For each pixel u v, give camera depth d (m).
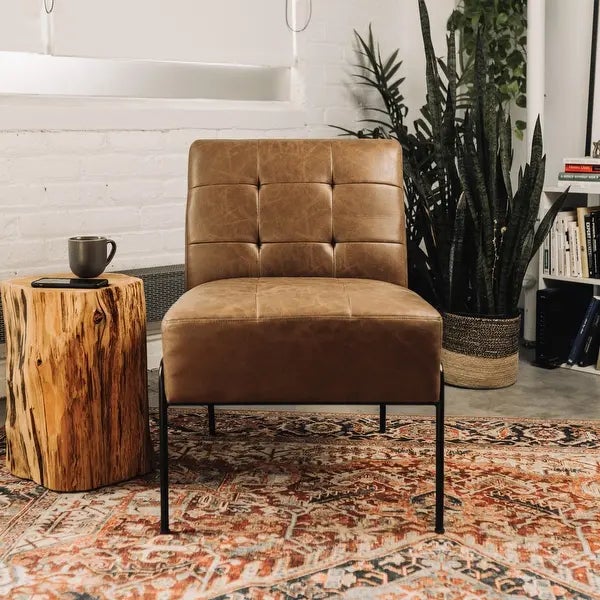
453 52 2.83
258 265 2.17
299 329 1.73
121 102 2.91
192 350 1.73
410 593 1.52
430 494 1.94
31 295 1.89
